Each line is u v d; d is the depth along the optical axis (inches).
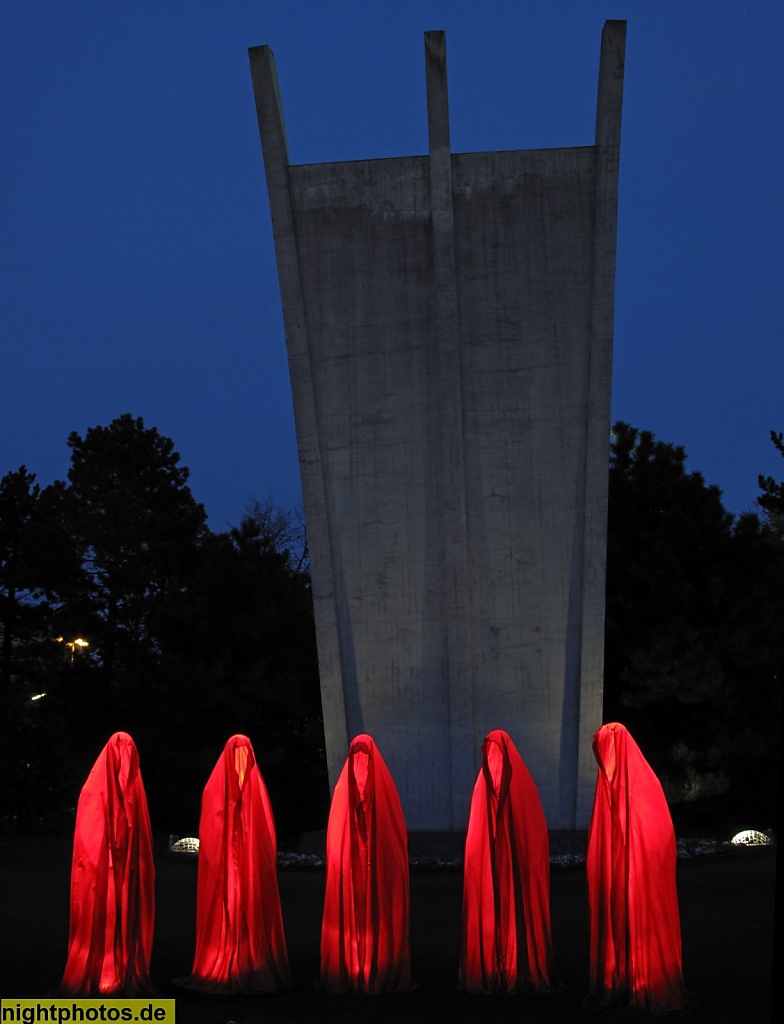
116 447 1593.3
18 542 1434.5
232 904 344.2
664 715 1004.6
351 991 340.2
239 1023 303.0
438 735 724.0
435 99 720.3
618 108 717.3
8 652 1412.4
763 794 977.5
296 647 1123.9
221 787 350.6
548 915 347.9
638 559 1036.5
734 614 975.6
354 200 743.7
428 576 731.4
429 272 738.8
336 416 742.5
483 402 732.7
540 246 733.3
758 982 360.8
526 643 723.4
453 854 663.8
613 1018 309.9
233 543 1186.0
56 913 496.4
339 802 354.9
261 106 733.9
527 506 728.3
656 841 321.1
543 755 718.5
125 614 1355.8
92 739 1170.6
